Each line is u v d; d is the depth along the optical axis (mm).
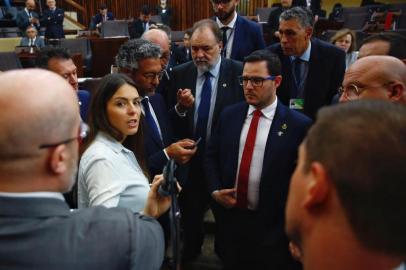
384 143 409
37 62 2043
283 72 2275
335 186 426
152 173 1619
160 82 2209
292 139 1604
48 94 637
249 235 1724
